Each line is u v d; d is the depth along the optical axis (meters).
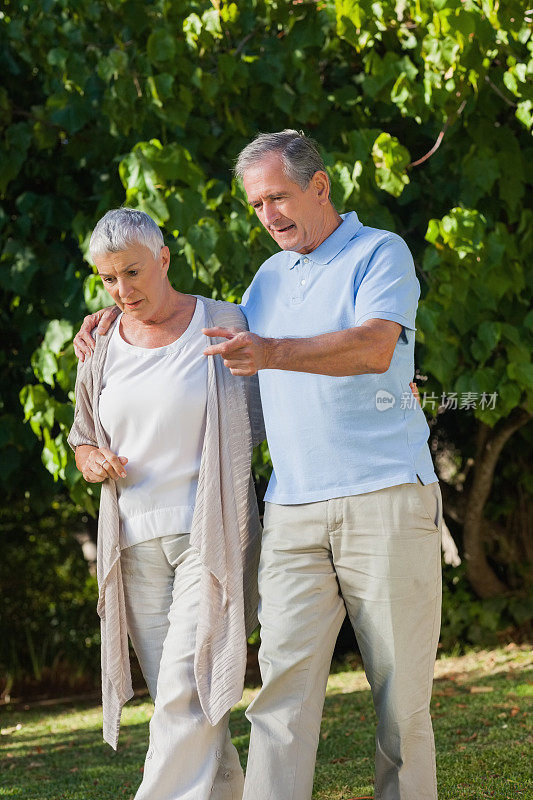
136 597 6.85
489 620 17.02
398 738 6.32
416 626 6.27
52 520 19.48
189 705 6.43
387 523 6.16
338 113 13.52
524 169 13.47
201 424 6.69
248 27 12.44
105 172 13.79
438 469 18.48
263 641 6.47
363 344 5.85
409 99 11.95
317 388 6.27
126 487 6.76
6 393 15.08
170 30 11.99
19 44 13.12
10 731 13.91
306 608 6.36
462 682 13.97
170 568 6.80
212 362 6.70
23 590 18.92
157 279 6.60
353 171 11.45
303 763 6.30
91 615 18.92
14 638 18.50
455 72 11.38
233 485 6.68
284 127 13.49
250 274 11.96
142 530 6.68
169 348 6.72
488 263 12.45
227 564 6.52
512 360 13.33
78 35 12.83
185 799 6.23
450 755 9.64
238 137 13.24
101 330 6.96
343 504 6.23
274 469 6.64
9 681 18.09
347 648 18.33
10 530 19.06
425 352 13.55
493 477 17.91
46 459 12.73
